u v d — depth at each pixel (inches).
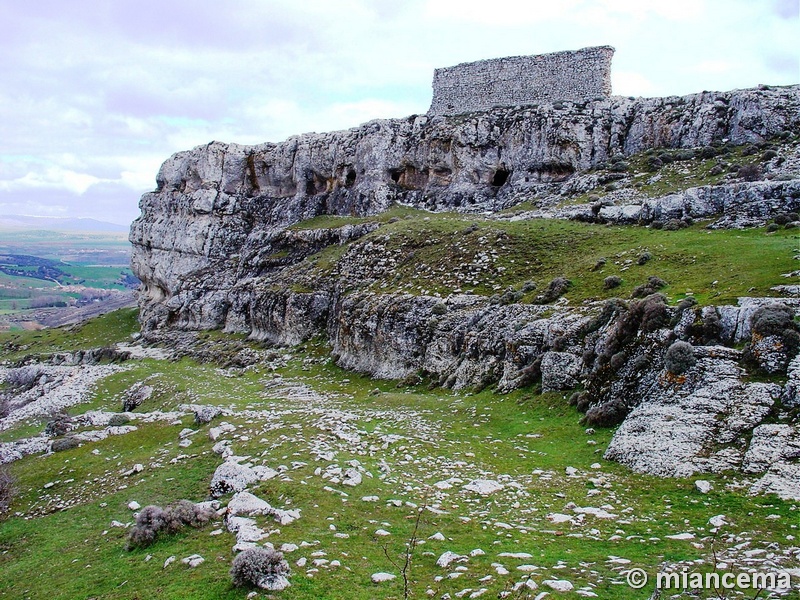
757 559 586.2
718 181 2336.4
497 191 3368.6
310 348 2805.1
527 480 937.5
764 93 2684.5
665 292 1385.3
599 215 2377.0
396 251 2763.3
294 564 636.7
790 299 1096.8
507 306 1817.2
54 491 1227.9
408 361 2101.4
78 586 712.4
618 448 1008.2
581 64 3449.8
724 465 860.6
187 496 1007.6
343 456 1054.4
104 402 2511.1
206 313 3991.1
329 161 4264.3
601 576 571.2
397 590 573.6
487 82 3750.0
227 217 4623.5
